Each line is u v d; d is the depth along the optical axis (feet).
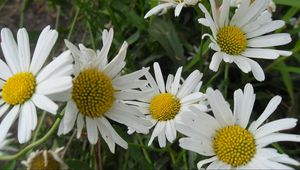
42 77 0.52
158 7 0.74
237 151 0.57
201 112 0.58
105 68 0.56
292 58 0.93
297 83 0.93
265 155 0.56
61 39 1.05
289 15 0.83
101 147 0.81
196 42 0.97
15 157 0.61
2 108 0.55
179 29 0.98
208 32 0.76
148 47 0.95
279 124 0.57
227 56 0.66
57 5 1.04
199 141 0.57
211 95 0.59
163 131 0.68
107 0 0.90
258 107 0.91
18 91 0.54
